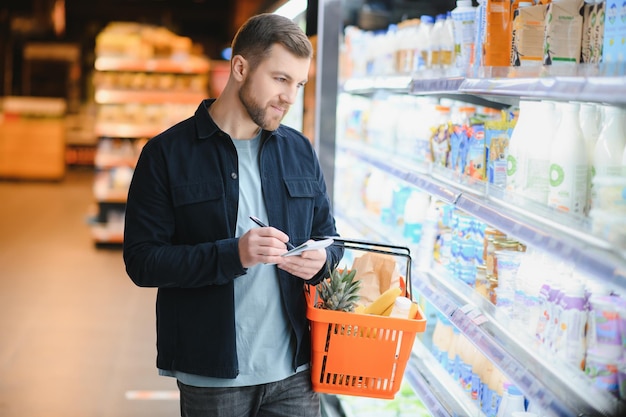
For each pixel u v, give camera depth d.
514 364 1.92
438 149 3.05
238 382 2.20
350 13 4.62
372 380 2.23
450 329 2.92
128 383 4.69
